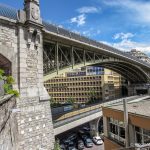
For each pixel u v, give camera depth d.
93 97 111.50
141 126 21.17
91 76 112.88
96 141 55.97
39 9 25.19
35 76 24.16
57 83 121.88
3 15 21.92
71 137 59.22
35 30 24.27
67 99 118.94
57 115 49.59
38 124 23.38
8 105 13.95
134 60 71.44
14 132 17.44
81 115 48.97
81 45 38.53
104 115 27.33
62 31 33.38
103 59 51.88
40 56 25.19
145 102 30.64
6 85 17.70
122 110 24.08
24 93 22.34
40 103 24.05
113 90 115.50
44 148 23.73
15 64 22.34
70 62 37.72
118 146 24.39
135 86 102.81
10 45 22.14
